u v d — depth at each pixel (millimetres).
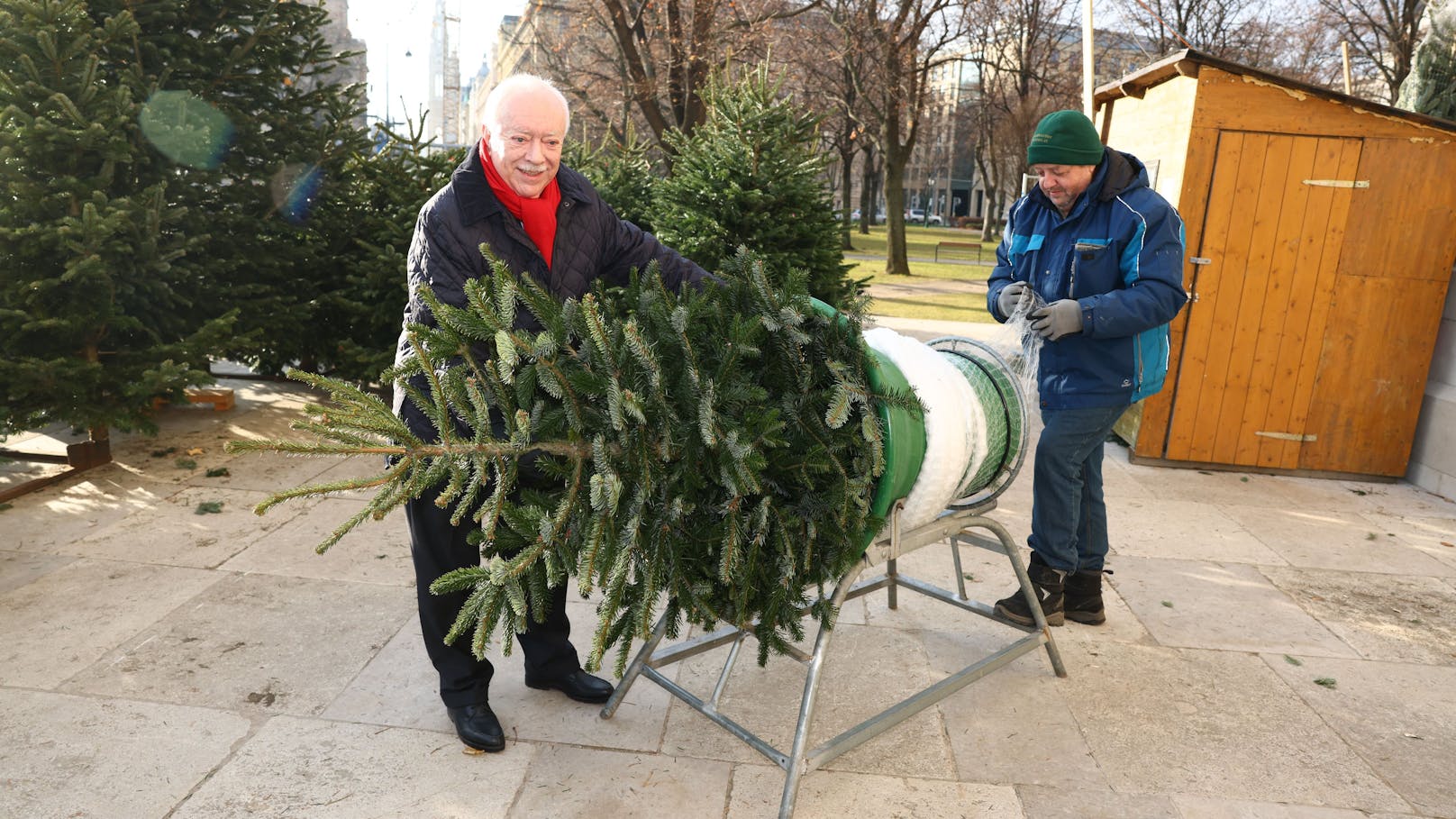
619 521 2121
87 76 4520
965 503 3102
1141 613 3740
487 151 2381
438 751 2607
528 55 20828
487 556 2227
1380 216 5492
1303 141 5480
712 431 2055
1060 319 3010
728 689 3027
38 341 4754
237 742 2613
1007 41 28531
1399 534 4812
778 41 20328
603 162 7254
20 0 4340
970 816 2398
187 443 5617
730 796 2455
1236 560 4363
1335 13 24500
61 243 4453
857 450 2283
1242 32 26391
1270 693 3111
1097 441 3330
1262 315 5723
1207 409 5891
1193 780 2594
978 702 2986
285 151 5848
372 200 6406
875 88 22453
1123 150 6711
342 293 6066
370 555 4035
